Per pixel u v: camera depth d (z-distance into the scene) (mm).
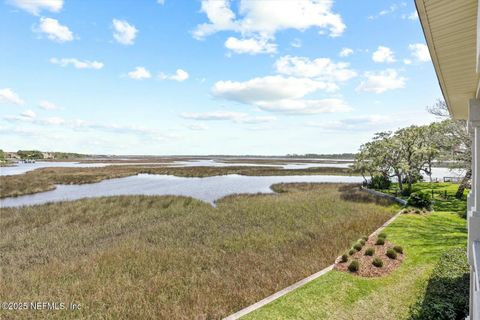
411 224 14680
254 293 8445
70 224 16516
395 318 6801
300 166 83000
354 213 18328
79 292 8484
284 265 10258
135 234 14391
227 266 10312
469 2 2479
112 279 9383
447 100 5301
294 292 8133
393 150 25531
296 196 25484
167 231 14742
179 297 8242
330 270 9484
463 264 8922
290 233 14125
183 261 10766
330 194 26531
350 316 6961
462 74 3984
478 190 4105
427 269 9109
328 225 15461
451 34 3006
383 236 12336
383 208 19953
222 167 73438
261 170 62188
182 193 30312
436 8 2637
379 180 29891
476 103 4039
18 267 10484
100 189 33844
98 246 12805
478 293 2793
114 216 18438
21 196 28859
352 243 12320
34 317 7332
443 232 13102
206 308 7680
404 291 7906
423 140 24438
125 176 50500
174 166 78375
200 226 15641
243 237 13570
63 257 11477
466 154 18422
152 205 21688
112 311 7531
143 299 8102
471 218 3877
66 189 33938
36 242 13227
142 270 10039
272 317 7000
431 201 19406
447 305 6762
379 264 9500
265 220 16781
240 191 31875
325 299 7707
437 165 25562
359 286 8336
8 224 16469
